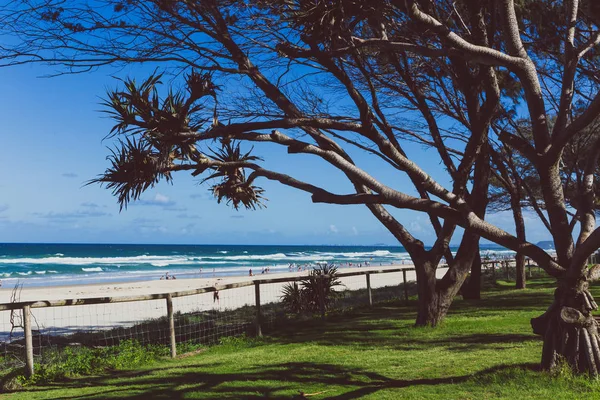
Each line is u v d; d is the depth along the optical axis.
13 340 12.12
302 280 14.62
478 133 9.44
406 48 6.55
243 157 8.63
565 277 6.08
